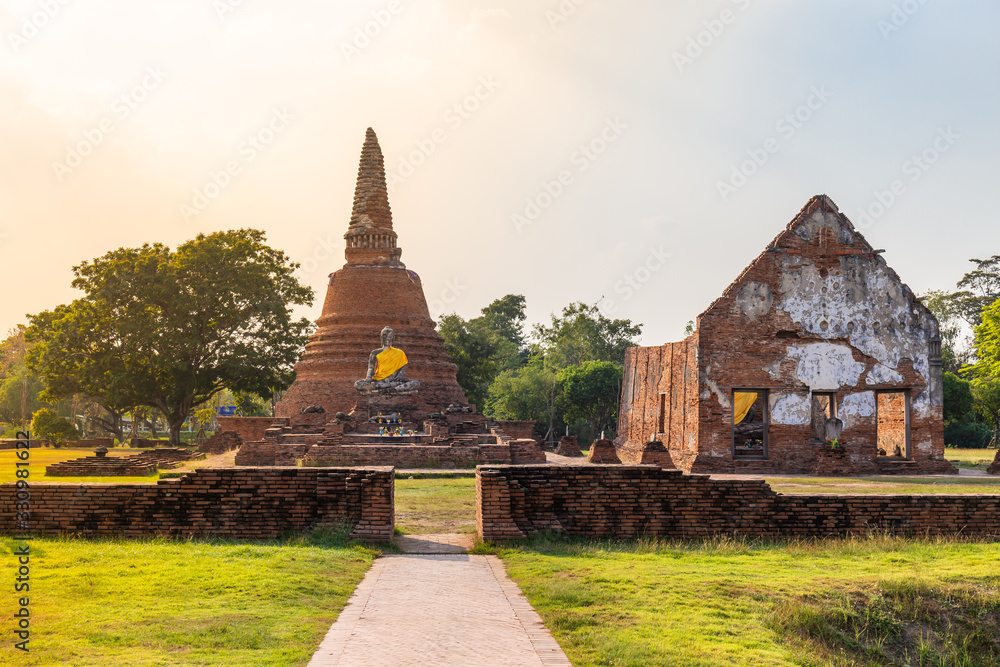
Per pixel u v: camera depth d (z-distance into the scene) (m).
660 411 50.88
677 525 18.59
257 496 17.89
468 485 29.86
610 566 15.13
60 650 9.97
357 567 14.91
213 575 13.62
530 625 11.58
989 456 56.00
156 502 17.80
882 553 16.97
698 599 12.93
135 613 11.54
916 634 13.13
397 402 48.94
